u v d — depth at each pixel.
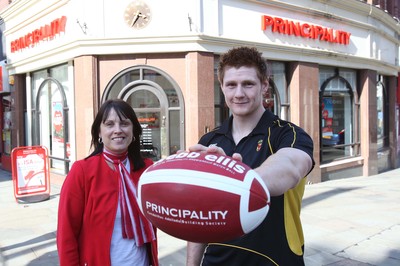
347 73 11.63
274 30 9.17
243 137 1.86
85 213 2.35
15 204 7.69
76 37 8.35
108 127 2.46
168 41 7.95
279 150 1.61
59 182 9.80
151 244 2.49
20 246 5.09
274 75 9.63
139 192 1.45
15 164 7.92
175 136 8.30
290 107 9.85
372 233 5.39
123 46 8.09
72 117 9.09
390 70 13.77
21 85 11.63
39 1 9.77
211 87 8.17
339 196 8.13
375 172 12.30
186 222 1.29
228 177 1.29
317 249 4.75
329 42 10.52
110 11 8.11
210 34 8.22
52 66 9.98
